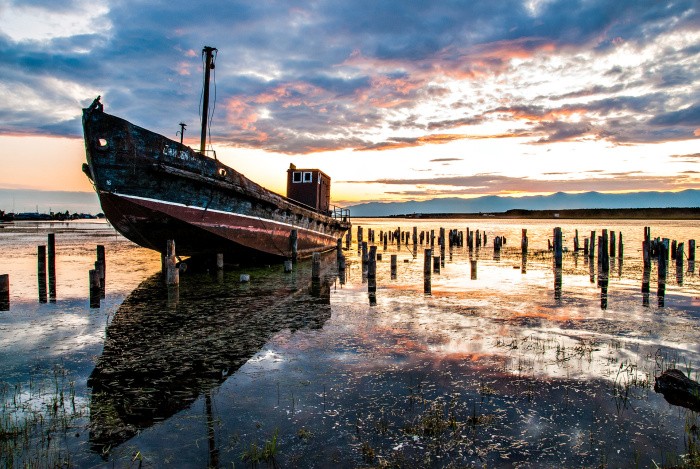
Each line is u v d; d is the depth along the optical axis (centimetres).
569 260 2775
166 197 1518
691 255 2464
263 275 1931
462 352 841
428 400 627
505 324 1063
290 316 1148
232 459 486
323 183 3111
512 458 487
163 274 1834
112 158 1377
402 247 4103
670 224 9850
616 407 606
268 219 2058
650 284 1772
